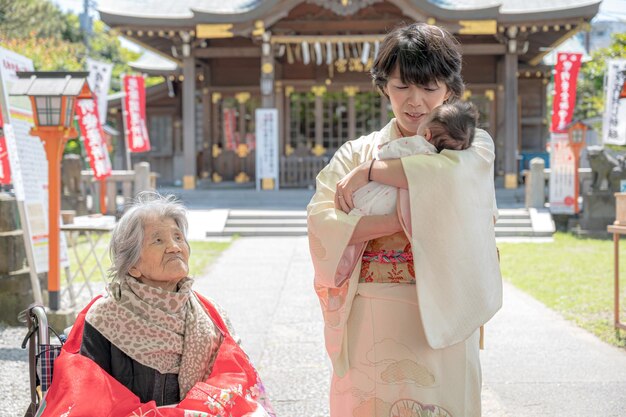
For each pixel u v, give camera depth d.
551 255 11.28
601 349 5.67
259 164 18.31
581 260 10.67
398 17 19.14
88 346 2.33
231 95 22.03
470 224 2.20
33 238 6.71
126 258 2.39
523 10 18.05
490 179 2.33
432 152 2.28
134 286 2.39
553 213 14.70
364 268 2.37
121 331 2.34
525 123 23.66
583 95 26.31
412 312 2.30
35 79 6.38
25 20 26.31
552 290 8.26
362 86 21.39
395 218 2.25
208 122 22.09
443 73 2.36
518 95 23.64
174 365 2.40
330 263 2.28
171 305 2.40
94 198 15.54
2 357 5.49
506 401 4.39
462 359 2.32
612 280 8.85
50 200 6.38
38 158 6.98
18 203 6.29
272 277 9.47
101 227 7.25
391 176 2.25
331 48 19.77
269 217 15.26
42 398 2.53
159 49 21.72
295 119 21.67
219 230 14.44
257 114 18.30
